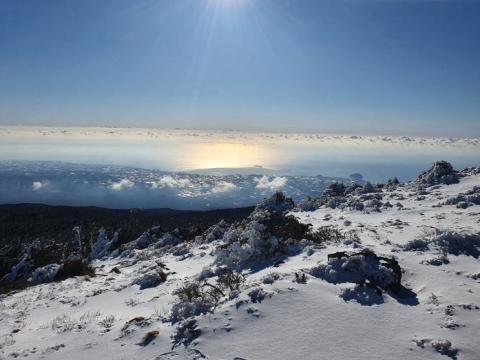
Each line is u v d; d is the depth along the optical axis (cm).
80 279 2241
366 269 980
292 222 1655
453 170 2922
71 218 10325
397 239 1433
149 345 832
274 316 823
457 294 886
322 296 888
